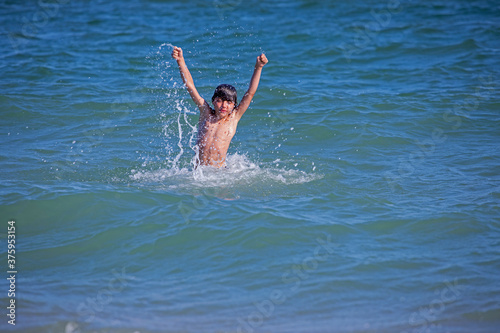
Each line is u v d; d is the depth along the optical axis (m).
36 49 50.28
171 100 37.72
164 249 19.73
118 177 25.78
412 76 43.34
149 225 21.17
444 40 52.28
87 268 18.69
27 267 18.66
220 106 26.17
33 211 22.02
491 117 34.59
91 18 63.38
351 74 44.28
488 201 23.19
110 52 49.28
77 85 40.50
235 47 50.66
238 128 33.56
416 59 47.75
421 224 21.33
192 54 48.22
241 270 18.50
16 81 41.09
